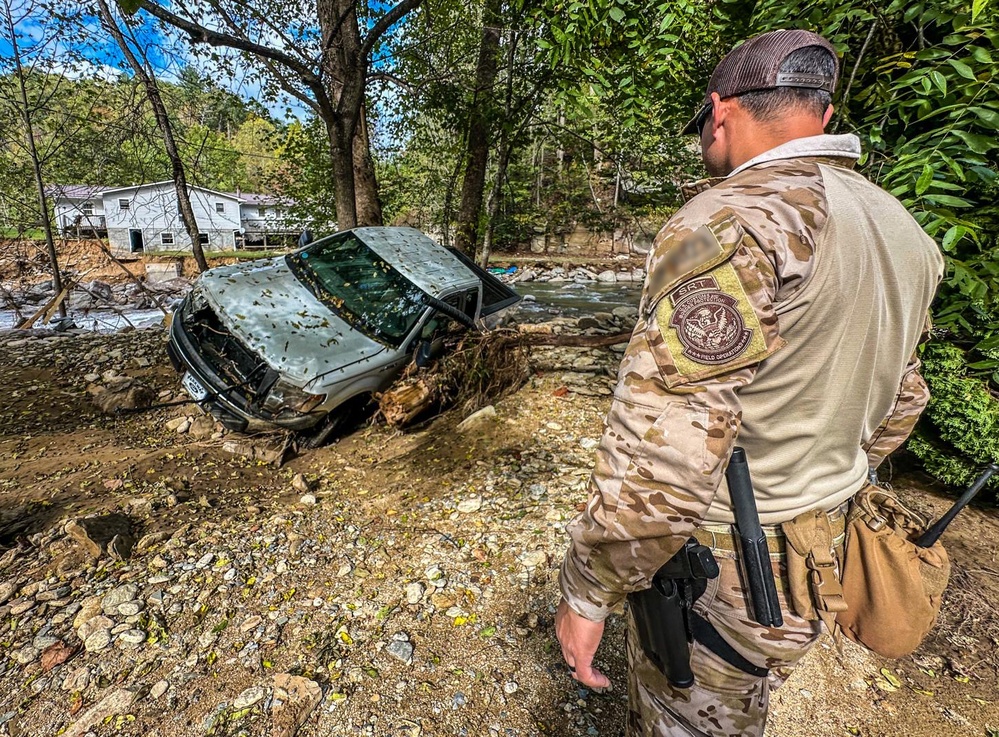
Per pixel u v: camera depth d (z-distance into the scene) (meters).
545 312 13.09
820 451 0.93
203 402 4.00
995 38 1.83
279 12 6.20
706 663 1.05
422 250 5.41
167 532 2.81
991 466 1.03
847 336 0.81
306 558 2.65
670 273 0.80
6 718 1.76
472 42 7.89
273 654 2.03
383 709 1.81
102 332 7.58
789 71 0.90
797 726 1.77
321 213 8.86
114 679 1.90
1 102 7.33
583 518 0.87
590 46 3.98
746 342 0.75
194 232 7.04
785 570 0.98
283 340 4.00
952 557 2.48
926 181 1.71
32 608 2.24
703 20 3.38
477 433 4.14
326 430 4.16
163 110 6.56
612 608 0.90
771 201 0.79
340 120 6.29
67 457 3.83
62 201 8.48
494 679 1.93
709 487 0.75
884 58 2.16
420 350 4.40
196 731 1.71
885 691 1.89
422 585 2.43
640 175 7.12
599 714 1.81
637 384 0.80
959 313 2.25
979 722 1.77
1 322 9.27
